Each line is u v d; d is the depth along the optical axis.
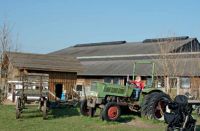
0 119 16.31
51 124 15.11
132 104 17.00
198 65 32.78
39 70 27.77
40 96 17.55
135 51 44.53
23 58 27.77
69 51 54.41
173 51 34.53
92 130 13.77
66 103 22.83
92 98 17.11
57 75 28.94
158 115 16.56
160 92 17.20
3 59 27.75
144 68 35.69
